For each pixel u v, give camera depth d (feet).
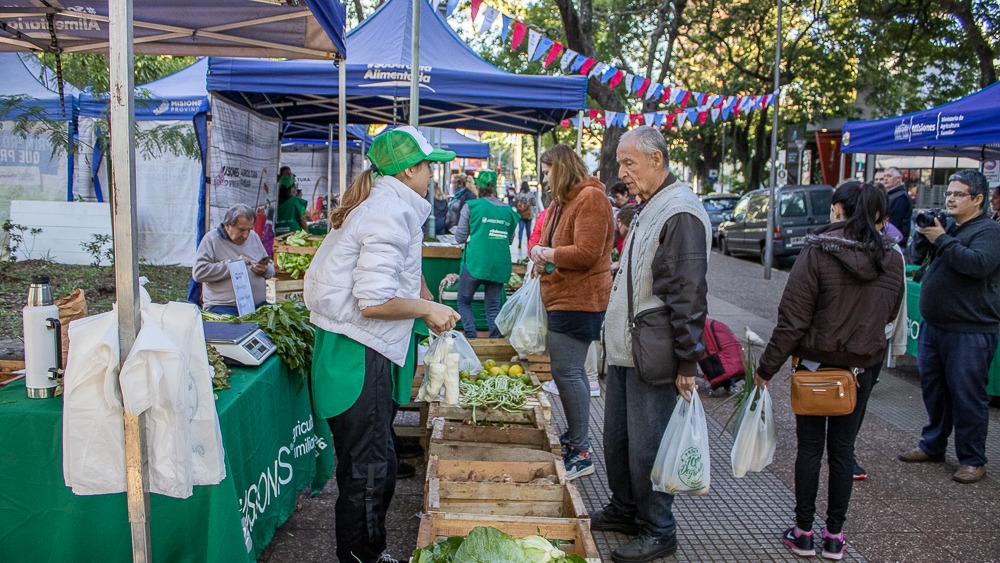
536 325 15.12
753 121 106.32
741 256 66.08
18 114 31.63
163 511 7.73
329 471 12.92
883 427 17.92
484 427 12.60
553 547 7.76
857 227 10.52
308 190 53.11
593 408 19.03
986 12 55.01
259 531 9.59
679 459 10.32
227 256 17.95
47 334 7.90
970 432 14.40
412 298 8.89
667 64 56.29
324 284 8.68
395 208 8.50
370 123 35.55
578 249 12.76
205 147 21.44
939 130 21.17
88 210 36.76
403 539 11.42
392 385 9.31
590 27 45.37
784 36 79.30
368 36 23.66
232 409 8.50
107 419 6.85
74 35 14.96
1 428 7.52
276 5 13.17
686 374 10.30
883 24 66.13
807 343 10.91
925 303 14.90
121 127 6.59
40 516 7.63
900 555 11.55
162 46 15.69
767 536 12.15
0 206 36.99
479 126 32.63
